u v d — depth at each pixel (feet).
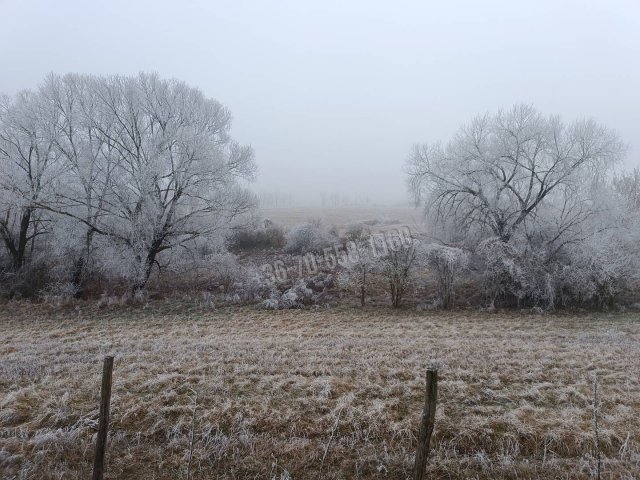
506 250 63.10
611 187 67.67
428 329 48.96
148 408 25.05
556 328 49.34
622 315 57.72
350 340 42.19
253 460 20.80
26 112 62.49
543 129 65.87
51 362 34.09
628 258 61.57
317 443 22.22
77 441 21.90
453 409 25.59
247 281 70.49
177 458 21.03
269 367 32.42
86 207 65.41
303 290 66.44
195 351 37.06
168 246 68.18
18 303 61.41
